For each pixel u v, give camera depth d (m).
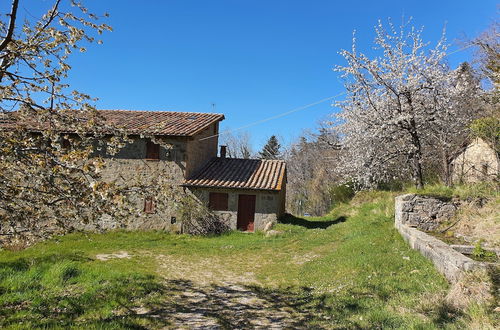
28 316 5.46
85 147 6.05
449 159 14.76
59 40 5.32
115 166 17.31
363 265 7.91
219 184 17.11
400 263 7.66
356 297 6.03
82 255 11.11
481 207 9.49
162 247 13.39
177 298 7.06
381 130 12.05
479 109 13.72
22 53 5.17
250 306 6.57
